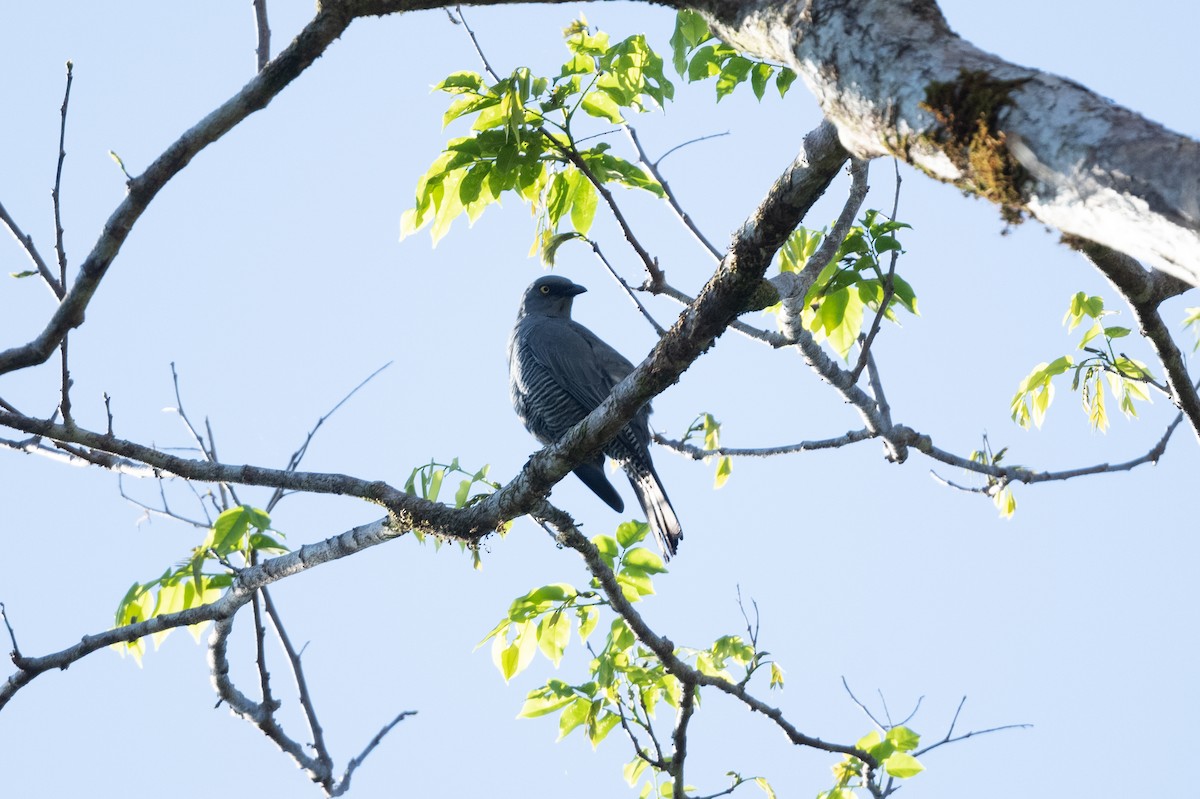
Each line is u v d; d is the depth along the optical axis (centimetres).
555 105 1022
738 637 1301
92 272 669
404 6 581
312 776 1174
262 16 784
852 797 1318
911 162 406
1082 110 352
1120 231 333
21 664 973
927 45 405
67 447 1054
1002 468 1347
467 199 1013
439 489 1001
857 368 1117
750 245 683
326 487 957
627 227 1050
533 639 1204
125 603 1134
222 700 1147
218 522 1085
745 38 481
